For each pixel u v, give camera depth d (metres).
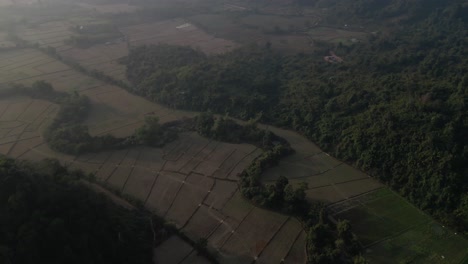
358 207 102.50
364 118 125.12
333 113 134.00
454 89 123.44
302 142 131.25
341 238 89.50
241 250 90.00
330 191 108.31
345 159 120.06
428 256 88.19
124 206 100.75
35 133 134.12
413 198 102.75
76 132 129.38
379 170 111.50
